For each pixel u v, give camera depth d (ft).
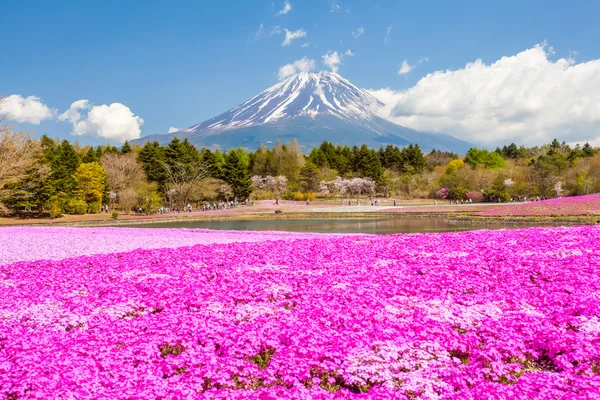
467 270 46.78
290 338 27.63
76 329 31.68
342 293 38.34
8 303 38.55
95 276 50.65
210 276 49.39
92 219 219.82
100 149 376.48
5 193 190.70
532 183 308.19
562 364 24.32
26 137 176.24
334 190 382.63
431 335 27.71
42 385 21.90
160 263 57.93
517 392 19.97
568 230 77.66
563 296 35.73
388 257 58.03
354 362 24.07
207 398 20.61
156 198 278.67
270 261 56.70
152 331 30.14
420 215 185.47
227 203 302.86
